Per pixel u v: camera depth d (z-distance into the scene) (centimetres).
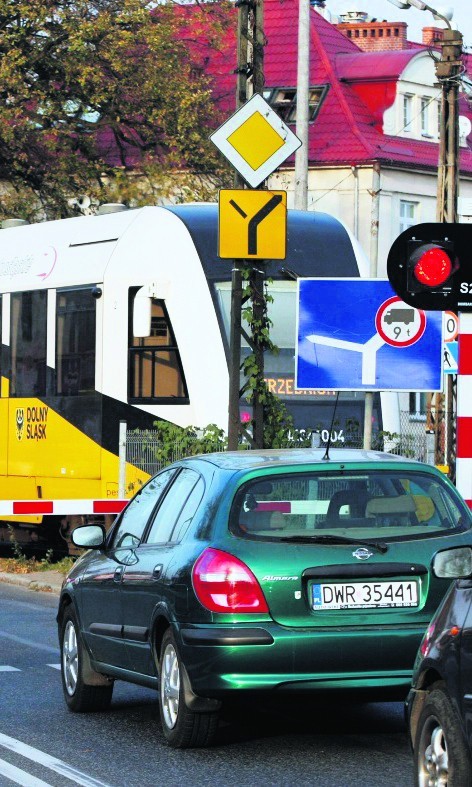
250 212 2966
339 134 9038
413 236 2295
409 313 2983
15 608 3231
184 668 1592
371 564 1572
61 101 7144
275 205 2973
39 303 4119
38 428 4081
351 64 9331
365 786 1471
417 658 1280
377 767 1561
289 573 1559
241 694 1549
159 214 3816
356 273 3847
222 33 7525
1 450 4247
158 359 3731
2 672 2322
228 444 3158
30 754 1669
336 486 1627
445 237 2294
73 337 3969
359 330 3002
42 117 7144
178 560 1631
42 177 7319
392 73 9144
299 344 3014
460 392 2323
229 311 3675
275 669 1544
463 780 1169
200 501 1669
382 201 8981
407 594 1580
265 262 3164
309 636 1545
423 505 1630
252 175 2966
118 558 1856
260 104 2956
